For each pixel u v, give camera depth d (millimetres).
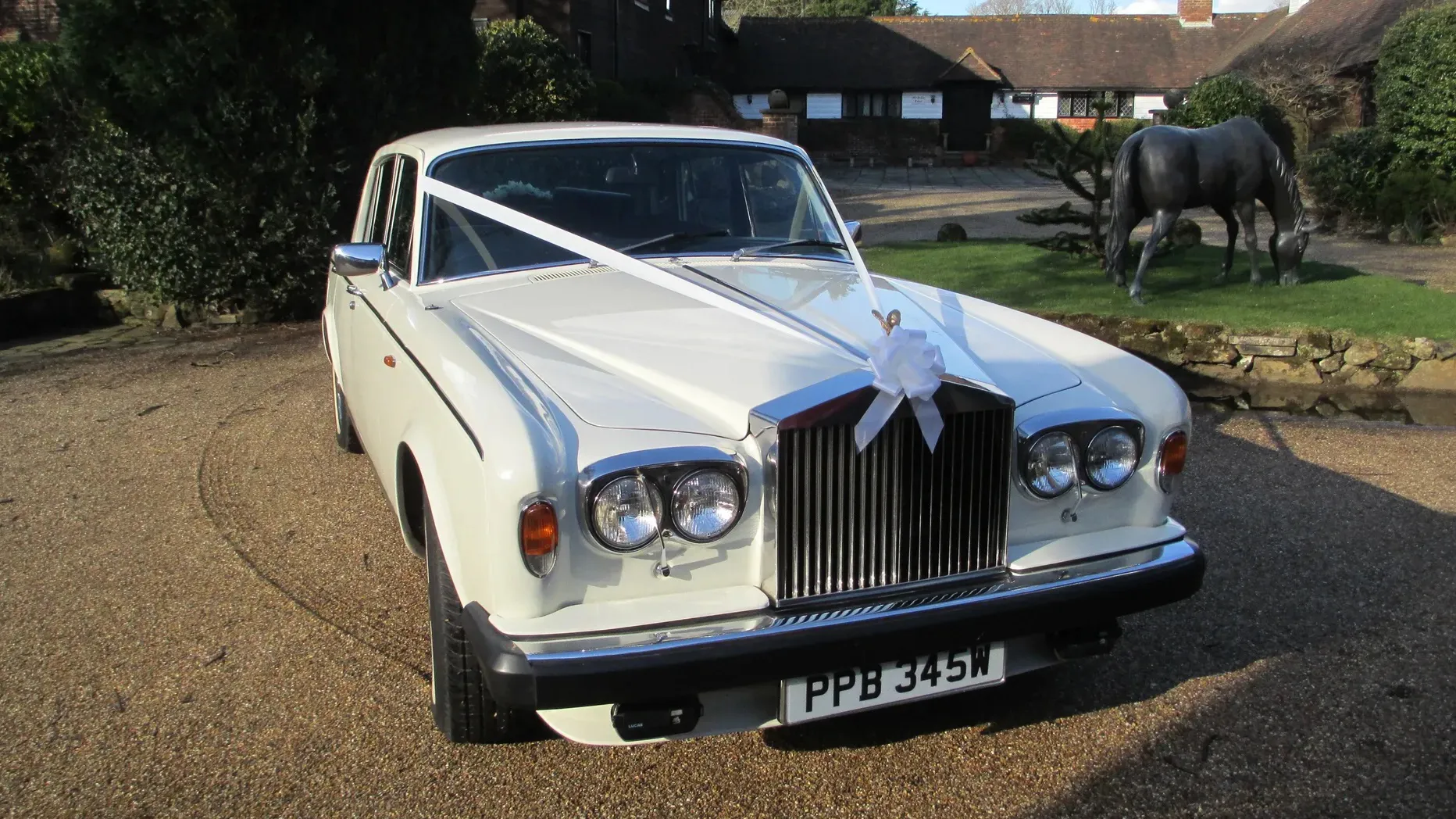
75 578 4098
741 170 4074
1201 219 18156
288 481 5238
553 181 3785
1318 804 2693
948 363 2822
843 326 3080
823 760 2926
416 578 4078
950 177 30047
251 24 9156
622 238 3803
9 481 5297
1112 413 2803
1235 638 3602
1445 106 14469
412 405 3008
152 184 9297
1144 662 3461
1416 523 4668
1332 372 8172
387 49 10008
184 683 3307
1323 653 3488
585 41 23562
